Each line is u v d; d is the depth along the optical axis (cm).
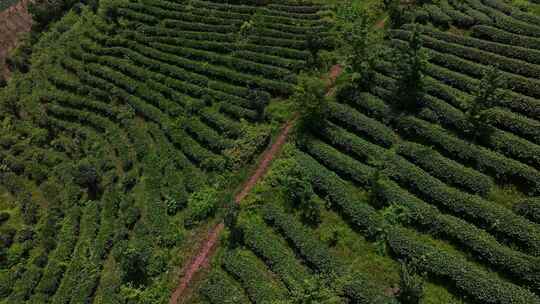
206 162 4819
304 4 6209
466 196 3750
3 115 6281
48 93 6297
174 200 4647
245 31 6056
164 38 6341
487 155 3966
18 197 5419
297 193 4194
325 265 3703
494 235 3603
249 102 5162
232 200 4456
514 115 4197
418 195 3978
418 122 4306
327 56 5381
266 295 3688
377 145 4378
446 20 5319
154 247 4406
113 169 5247
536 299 3138
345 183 4231
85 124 5869
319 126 4597
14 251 4884
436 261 3478
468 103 4269
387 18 5622
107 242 4581
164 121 5384
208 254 4231
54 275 4547
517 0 5400
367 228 3834
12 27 7688
